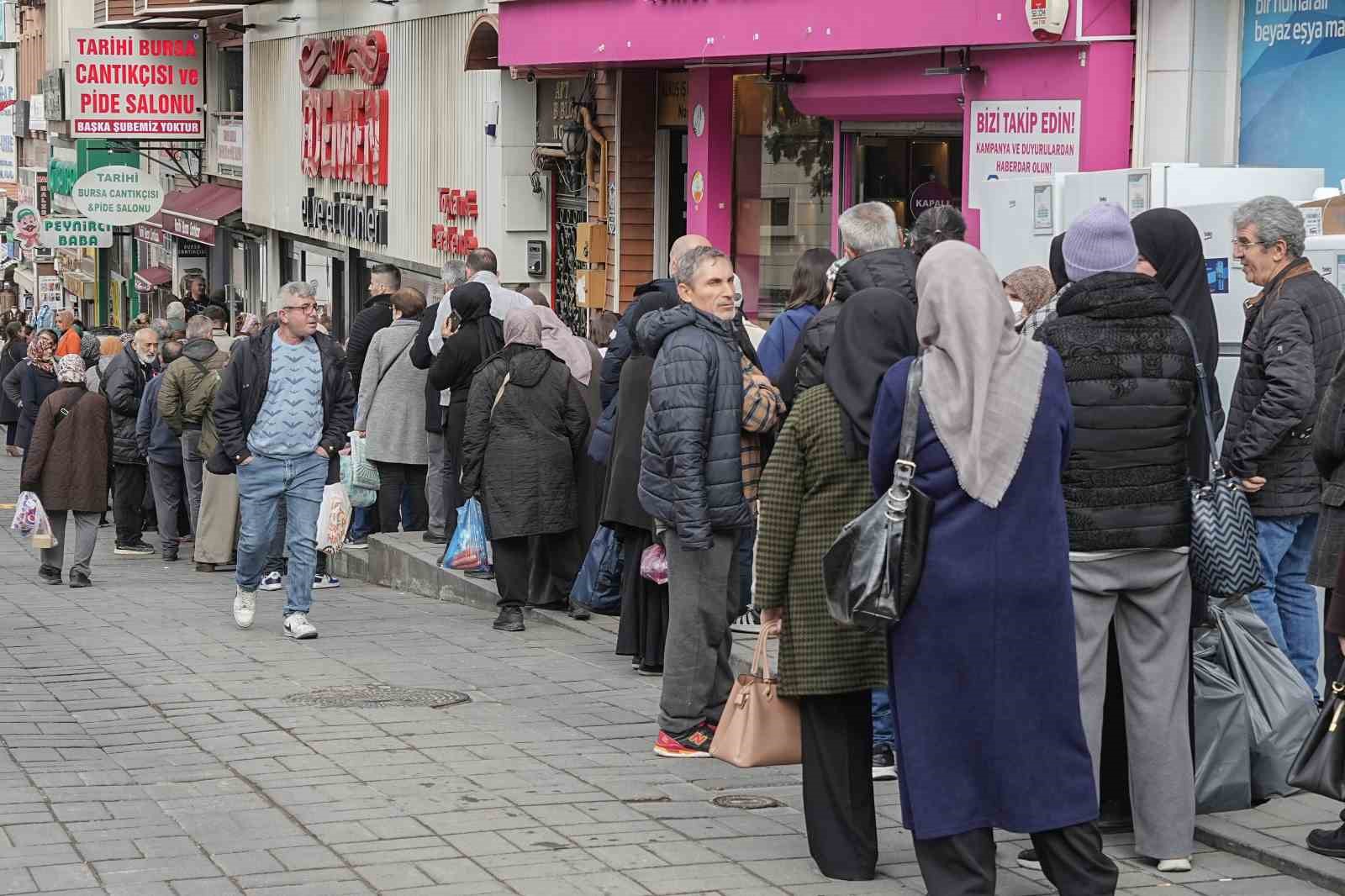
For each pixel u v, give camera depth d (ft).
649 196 79.61
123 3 164.66
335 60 119.96
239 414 50.16
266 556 52.21
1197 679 28.66
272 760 34.68
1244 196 38.42
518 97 89.92
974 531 23.76
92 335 108.27
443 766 34.04
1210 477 26.84
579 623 50.03
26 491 66.85
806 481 26.61
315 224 126.62
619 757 34.78
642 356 41.34
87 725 38.65
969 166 52.90
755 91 69.36
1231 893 25.57
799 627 26.37
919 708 24.07
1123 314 26.27
